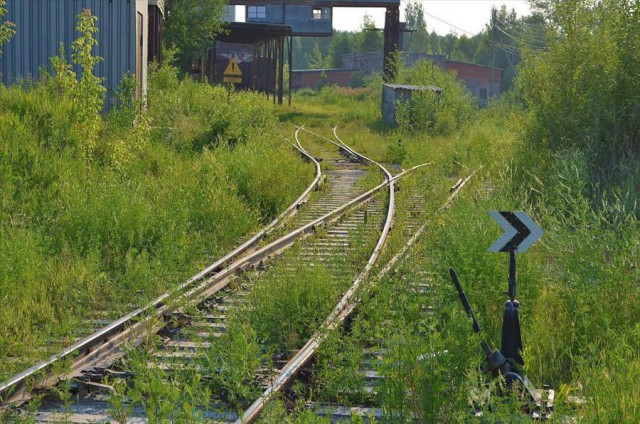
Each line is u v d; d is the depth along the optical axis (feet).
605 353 32.48
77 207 56.75
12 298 41.42
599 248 39.70
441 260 45.62
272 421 26.05
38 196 62.95
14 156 66.85
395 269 48.21
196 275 46.55
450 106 194.90
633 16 75.31
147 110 108.27
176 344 36.65
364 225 65.21
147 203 62.54
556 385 32.35
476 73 488.85
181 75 234.99
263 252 54.95
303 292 40.57
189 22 239.30
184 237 56.03
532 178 74.69
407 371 27.40
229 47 375.04
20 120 75.72
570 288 39.29
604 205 46.55
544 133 79.20
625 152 71.41
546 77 80.74
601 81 75.10
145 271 45.24
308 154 123.34
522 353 29.91
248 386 30.42
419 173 98.22
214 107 113.09
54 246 52.42
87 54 77.41
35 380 30.91
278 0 269.03
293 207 74.74
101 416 28.76
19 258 46.11
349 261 51.83
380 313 38.63
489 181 91.56
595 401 26.99
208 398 26.96
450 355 27.37
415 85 214.90
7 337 36.06
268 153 95.66
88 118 77.41
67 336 36.40
